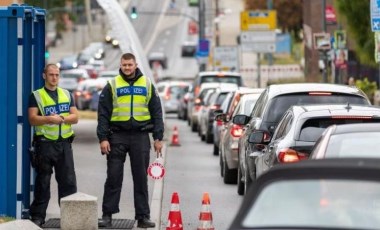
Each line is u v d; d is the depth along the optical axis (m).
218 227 27.89
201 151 57.41
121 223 27.39
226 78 83.12
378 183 13.09
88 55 192.25
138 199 26.58
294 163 13.80
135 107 26.25
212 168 46.69
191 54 193.38
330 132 19.33
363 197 13.13
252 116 35.31
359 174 13.19
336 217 13.06
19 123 26.14
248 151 32.06
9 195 26.20
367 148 18.52
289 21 172.25
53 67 26.25
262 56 174.75
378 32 40.09
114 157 26.42
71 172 26.59
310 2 107.75
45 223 27.11
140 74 26.39
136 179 26.53
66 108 26.42
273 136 27.77
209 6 193.75
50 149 26.27
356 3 66.06
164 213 31.22
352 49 91.81
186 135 73.50
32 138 26.95
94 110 104.56
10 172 26.16
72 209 25.22
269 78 114.62
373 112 24.75
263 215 13.24
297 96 31.53
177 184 39.62
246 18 105.12
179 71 181.50
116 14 58.19
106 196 26.58
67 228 25.22
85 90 106.69
